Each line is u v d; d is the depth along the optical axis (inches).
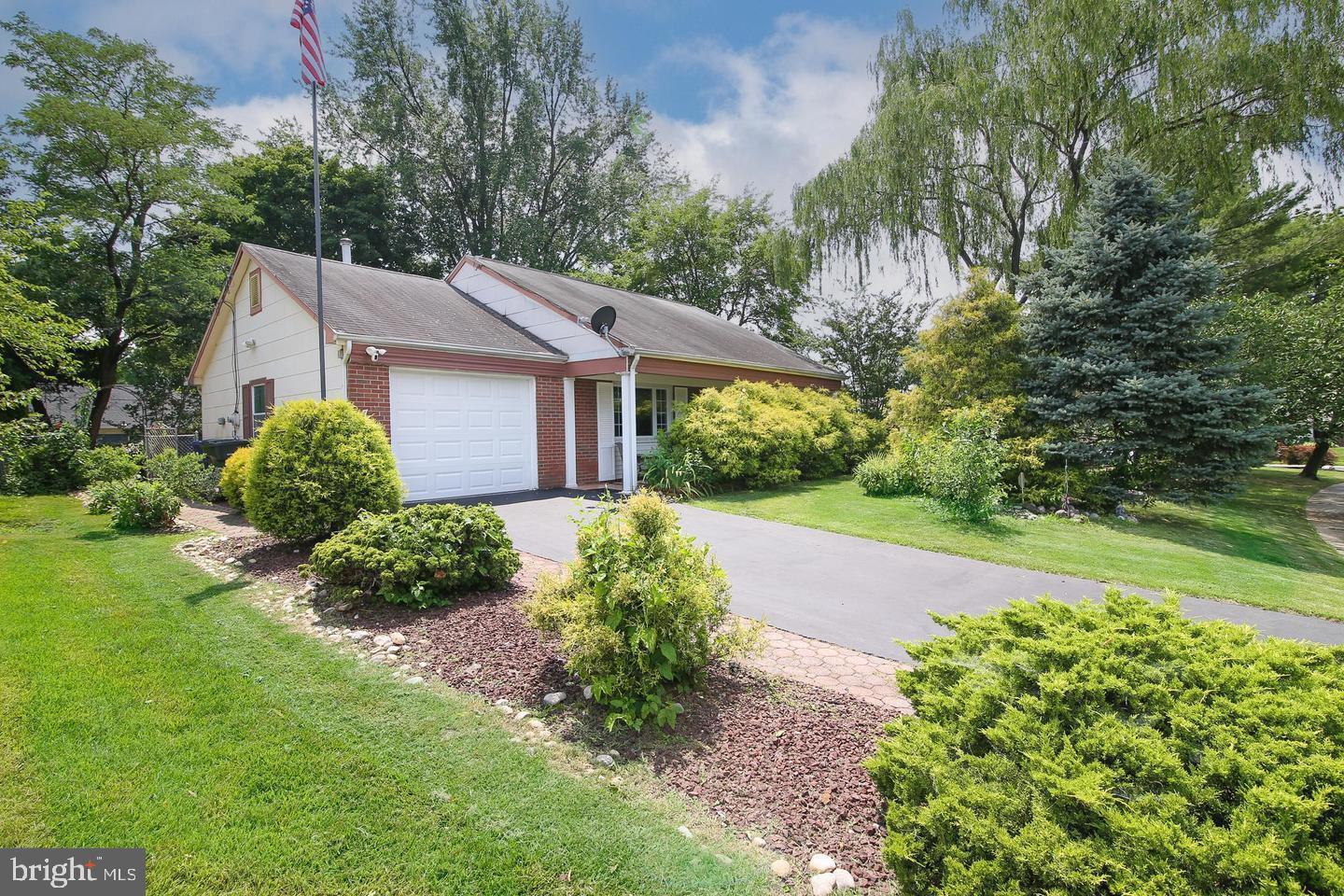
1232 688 81.1
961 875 69.2
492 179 1116.5
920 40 652.7
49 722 120.3
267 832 93.1
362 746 117.5
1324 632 202.5
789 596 224.8
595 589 133.9
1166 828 61.7
